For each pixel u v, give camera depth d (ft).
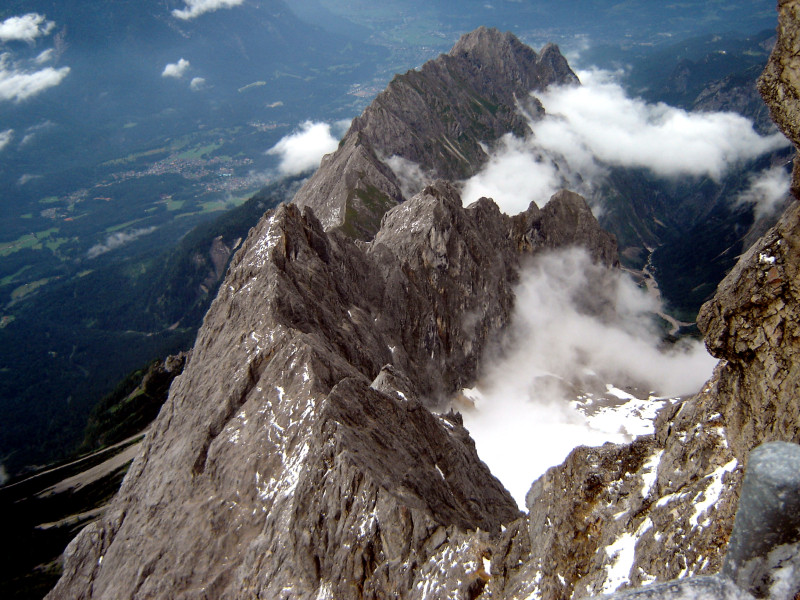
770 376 81.46
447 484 187.62
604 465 120.26
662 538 90.58
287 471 176.86
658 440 114.93
